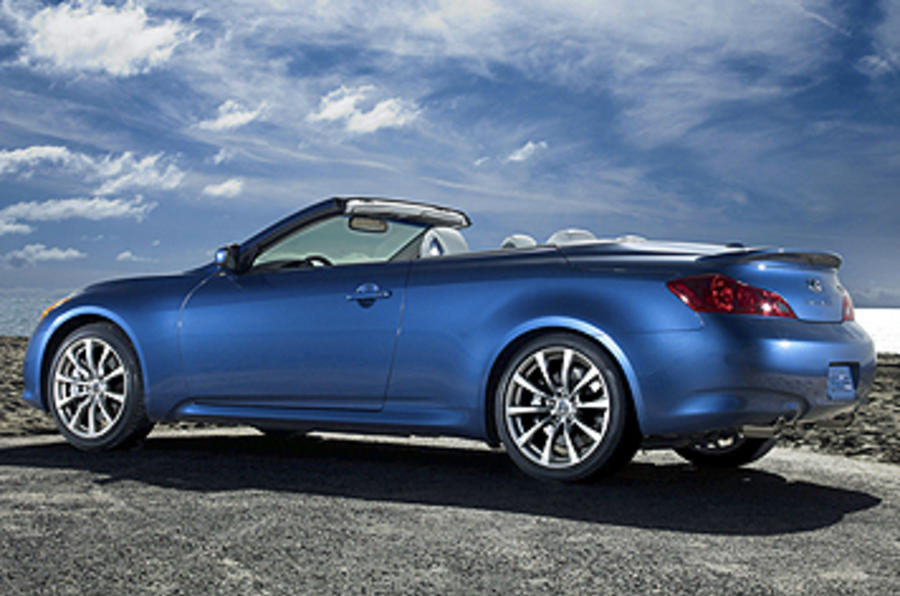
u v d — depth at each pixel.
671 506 3.14
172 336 4.30
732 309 3.27
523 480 3.58
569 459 3.48
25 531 2.62
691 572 2.29
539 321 3.50
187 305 4.31
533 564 2.34
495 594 2.09
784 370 3.24
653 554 2.46
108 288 4.56
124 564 2.30
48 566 2.28
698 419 3.26
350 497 3.19
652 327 3.32
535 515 2.94
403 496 3.22
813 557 2.47
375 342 3.85
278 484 3.43
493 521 2.83
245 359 4.14
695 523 2.87
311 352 3.99
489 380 3.66
